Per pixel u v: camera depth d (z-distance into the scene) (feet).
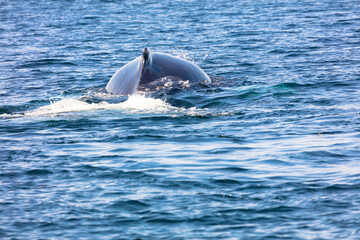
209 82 236.22
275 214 104.83
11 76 294.66
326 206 107.65
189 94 214.69
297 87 235.40
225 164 135.95
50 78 286.66
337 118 179.73
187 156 143.54
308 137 158.92
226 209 107.65
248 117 185.37
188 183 122.52
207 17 588.91
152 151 148.87
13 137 167.12
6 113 204.03
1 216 106.32
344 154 141.28
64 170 133.18
